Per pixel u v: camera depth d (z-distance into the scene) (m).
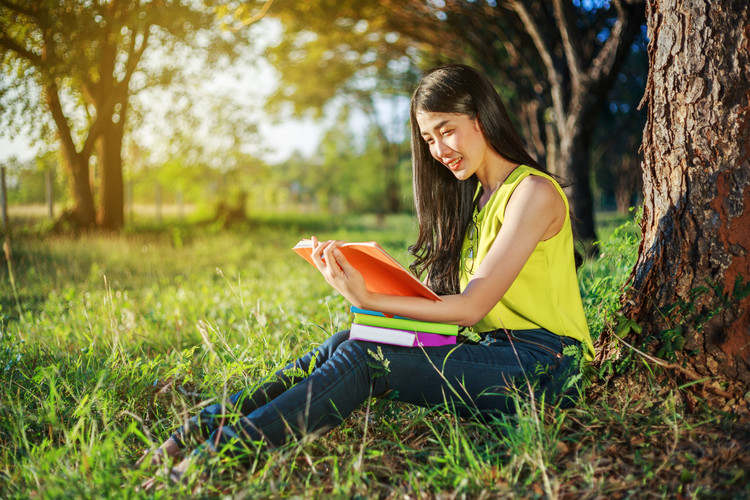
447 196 2.44
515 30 12.42
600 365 2.35
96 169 16.61
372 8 12.62
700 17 2.08
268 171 20.75
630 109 17.31
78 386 2.70
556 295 2.13
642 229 2.35
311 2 12.19
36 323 4.01
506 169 2.21
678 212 2.16
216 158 18.81
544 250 2.08
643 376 2.18
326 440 2.22
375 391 2.06
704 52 2.08
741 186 2.04
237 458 1.87
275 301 5.03
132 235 13.77
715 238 2.08
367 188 48.78
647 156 2.31
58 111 13.88
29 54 12.69
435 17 12.98
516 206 2.02
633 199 26.17
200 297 5.36
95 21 12.63
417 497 1.80
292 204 41.50
